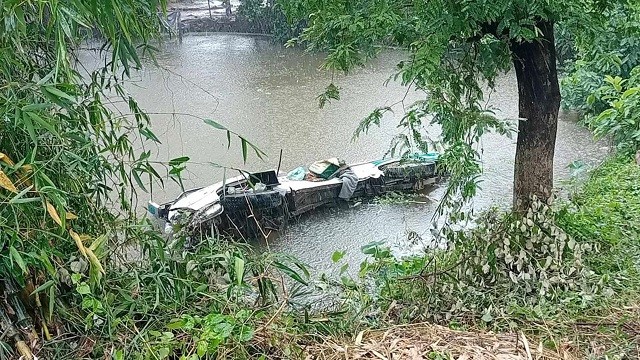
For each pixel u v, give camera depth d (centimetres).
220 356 208
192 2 2109
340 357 231
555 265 339
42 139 203
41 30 215
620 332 278
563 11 378
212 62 1545
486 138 966
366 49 419
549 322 290
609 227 437
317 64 1496
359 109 1147
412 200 788
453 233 387
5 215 189
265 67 1495
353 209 771
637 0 420
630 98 579
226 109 1163
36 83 186
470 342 248
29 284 212
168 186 808
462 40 402
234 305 235
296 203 740
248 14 1816
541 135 448
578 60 889
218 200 647
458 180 432
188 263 246
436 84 407
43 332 213
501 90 1185
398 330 256
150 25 236
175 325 213
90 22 191
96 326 218
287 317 250
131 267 240
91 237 219
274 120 1102
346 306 310
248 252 281
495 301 323
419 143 468
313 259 654
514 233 356
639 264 376
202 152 945
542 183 458
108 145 241
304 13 440
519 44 426
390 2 386
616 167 635
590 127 844
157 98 1196
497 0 343
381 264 368
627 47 779
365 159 930
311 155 948
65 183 214
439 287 336
